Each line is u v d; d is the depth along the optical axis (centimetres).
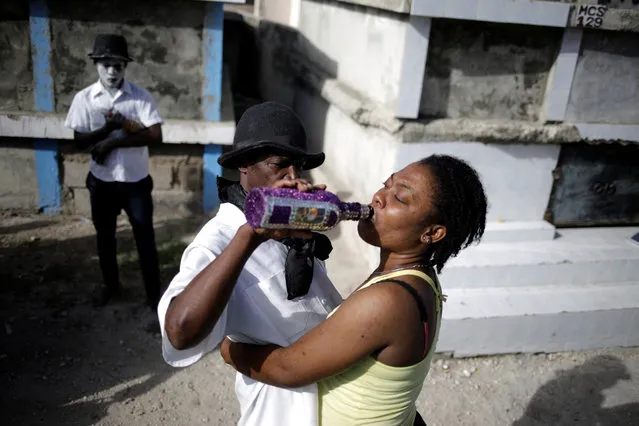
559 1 380
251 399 172
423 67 391
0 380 347
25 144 531
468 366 393
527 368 395
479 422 346
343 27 558
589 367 400
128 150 391
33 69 506
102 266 423
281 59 770
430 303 148
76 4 490
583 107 422
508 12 376
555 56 405
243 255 134
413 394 155
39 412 326
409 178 152
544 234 442
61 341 388
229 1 503
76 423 321
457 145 412
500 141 417
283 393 165
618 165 453
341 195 533
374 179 462
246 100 810
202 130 538
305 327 167
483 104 418
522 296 408
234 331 158
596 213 467
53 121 515
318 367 144
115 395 345
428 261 159
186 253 156
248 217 133
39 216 558
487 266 409
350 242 493
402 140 403
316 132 664
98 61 386
